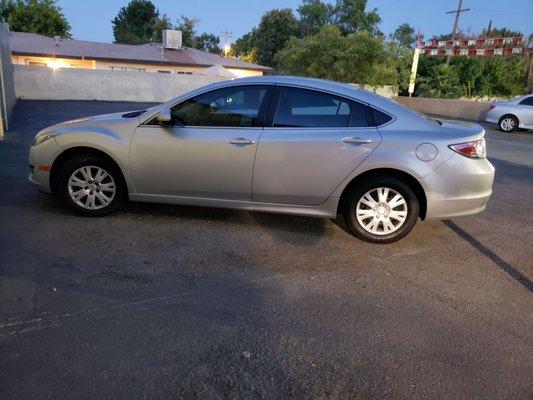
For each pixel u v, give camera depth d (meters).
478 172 4.66
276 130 4.76
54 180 5.20
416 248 4.88
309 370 2.80
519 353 3.10
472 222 5.92
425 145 4.58
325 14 40.97
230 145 4.77
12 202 5.53
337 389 2.66
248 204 4.94
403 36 34.03
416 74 31.80
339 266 4.31
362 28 39.31
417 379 2.78
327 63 28.70
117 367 2.72
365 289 3.89
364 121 4.73
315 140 4.66
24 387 2.52
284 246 4.69
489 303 3.78
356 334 3.21
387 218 4.79
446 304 3.71
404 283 4.05
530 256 4.87
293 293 3.74
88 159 5.02
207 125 4.88
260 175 4.78
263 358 2.88
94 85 24.75
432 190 4.61
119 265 4.04
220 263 4.21
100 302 3.42
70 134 5.01
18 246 4.29
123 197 5.19
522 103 18.39
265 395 2.57
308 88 4.81
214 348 2.96
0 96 11.07
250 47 54.41
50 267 3.92
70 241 4.48
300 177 4.73
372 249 4.75
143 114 5.03
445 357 3.01
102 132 4.98
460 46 29.16
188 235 4.82
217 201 4.98
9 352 2.79
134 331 3.08
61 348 2.86
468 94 30.77
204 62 33.69
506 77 31.30
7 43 14.81
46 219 5.04
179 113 4.95
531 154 12.62
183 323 3.22
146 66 31.56
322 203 4.80
